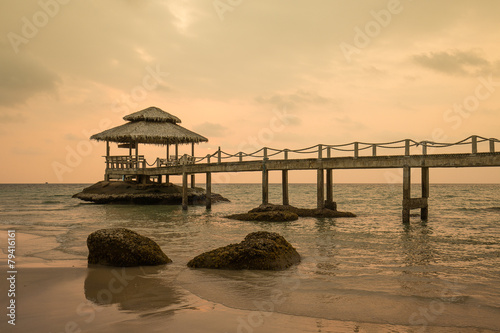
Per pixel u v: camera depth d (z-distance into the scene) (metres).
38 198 52.66
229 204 39.19
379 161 19.22
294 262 9.33
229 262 8.82
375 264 9.40
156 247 9.70
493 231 16.17
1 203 39.38
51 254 10.97
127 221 20.19
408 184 18.47
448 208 32.78
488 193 72.69
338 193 71.56
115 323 5.34
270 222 19.50
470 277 8.12
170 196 34.16
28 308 6.03
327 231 15.88
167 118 35.66
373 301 6.43
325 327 5.27
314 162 21.48
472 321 5.55
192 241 13.09
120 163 36.59
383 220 20.81
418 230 16.44
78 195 36.69
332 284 7.47
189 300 6.46
